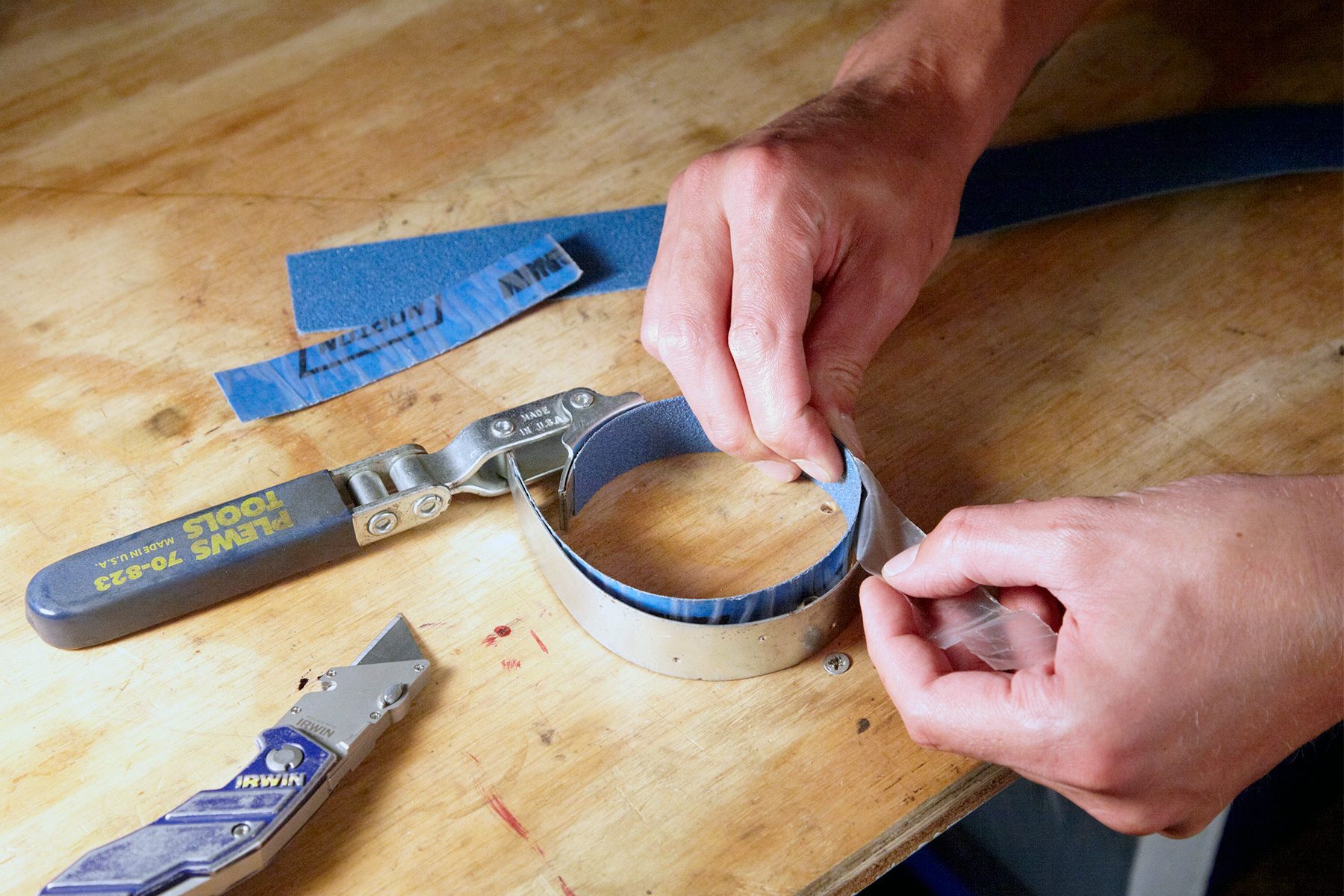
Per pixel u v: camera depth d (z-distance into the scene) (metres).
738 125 1.11
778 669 0.71
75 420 0.84
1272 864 1.37
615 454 0.81
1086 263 0.98
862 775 0.67
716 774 0.66
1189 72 1.16
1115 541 0.62
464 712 0.69
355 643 0.72
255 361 0.89
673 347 0.76
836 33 1.22
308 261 0.97
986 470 0.82
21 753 0.66
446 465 0.78
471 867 0.62
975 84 0.92
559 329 0.92
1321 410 0.86
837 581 0.71
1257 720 0.61
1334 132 1.08
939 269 0.97
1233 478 0.66
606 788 0.66
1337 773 1.23
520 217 1.02
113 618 0.69
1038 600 0.69
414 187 1.04
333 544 0.74
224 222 1.01
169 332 0.91
